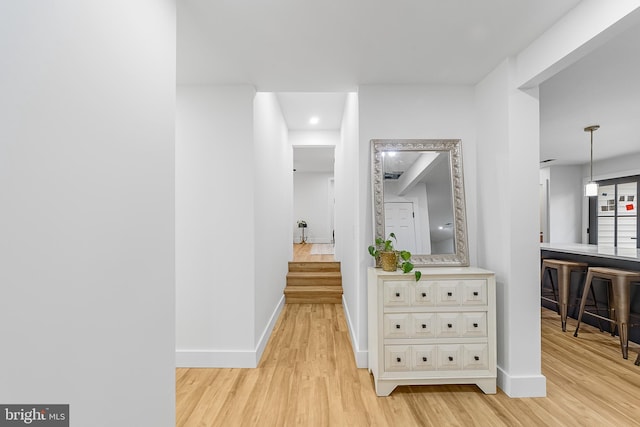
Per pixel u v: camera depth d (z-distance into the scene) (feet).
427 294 7.41
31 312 2.45
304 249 25.36
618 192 20.94
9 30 2.24
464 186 8.75
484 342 7.43
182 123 8.86
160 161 4.47
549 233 23.49
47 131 2.57
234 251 8.77
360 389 7.58
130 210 3.75
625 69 8.85
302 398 7.18
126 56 3.68
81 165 2.95
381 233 8.55
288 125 16.22
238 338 8.73
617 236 20.97
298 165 26.63
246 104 8.85
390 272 7.64
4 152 2.22
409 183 8.73
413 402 7.05
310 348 9.98
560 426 6.21
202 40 6.73
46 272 2.58
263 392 7.42
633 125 14.06
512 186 7.42
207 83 8.82
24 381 2.41
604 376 8.24
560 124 13.92
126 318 3.67
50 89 2.59
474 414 6.61
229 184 8.80
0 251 2.21
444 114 8.91
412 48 7.09
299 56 7.42
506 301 7.50
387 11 5.78
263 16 5.90
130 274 3.74
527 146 7.43
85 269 3.01
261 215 9.91
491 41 6.82
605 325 11.54
